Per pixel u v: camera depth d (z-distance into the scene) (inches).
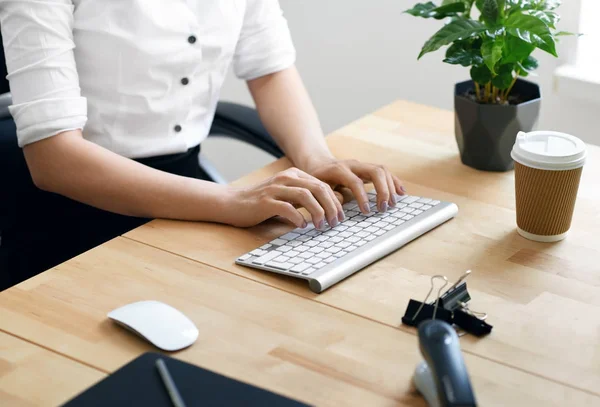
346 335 39.0
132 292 42.3
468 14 54.9
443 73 85.3
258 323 39.9
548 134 48.9
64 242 61.2
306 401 34.5
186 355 37.4
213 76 61.4
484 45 51.3
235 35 61.0
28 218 60.4
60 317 40.2
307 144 58.9
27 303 41.3
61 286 42.8
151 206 50.3
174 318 38.8
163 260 45.5
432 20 83.6
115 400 32.4
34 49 50.8
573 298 42.3
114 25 55.7
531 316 40.7
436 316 39.2
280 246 46.5
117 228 60.7
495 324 39.9
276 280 43.8
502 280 43.9
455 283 41.7
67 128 51.5
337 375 36.2
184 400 32.3
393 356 37.5
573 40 76.7
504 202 52.6
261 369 36.6
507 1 51.6
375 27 88.0
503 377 36.1
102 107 57.7
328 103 95.7
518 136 48.2
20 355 37.4
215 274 44.2
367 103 92.6
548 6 53.6
